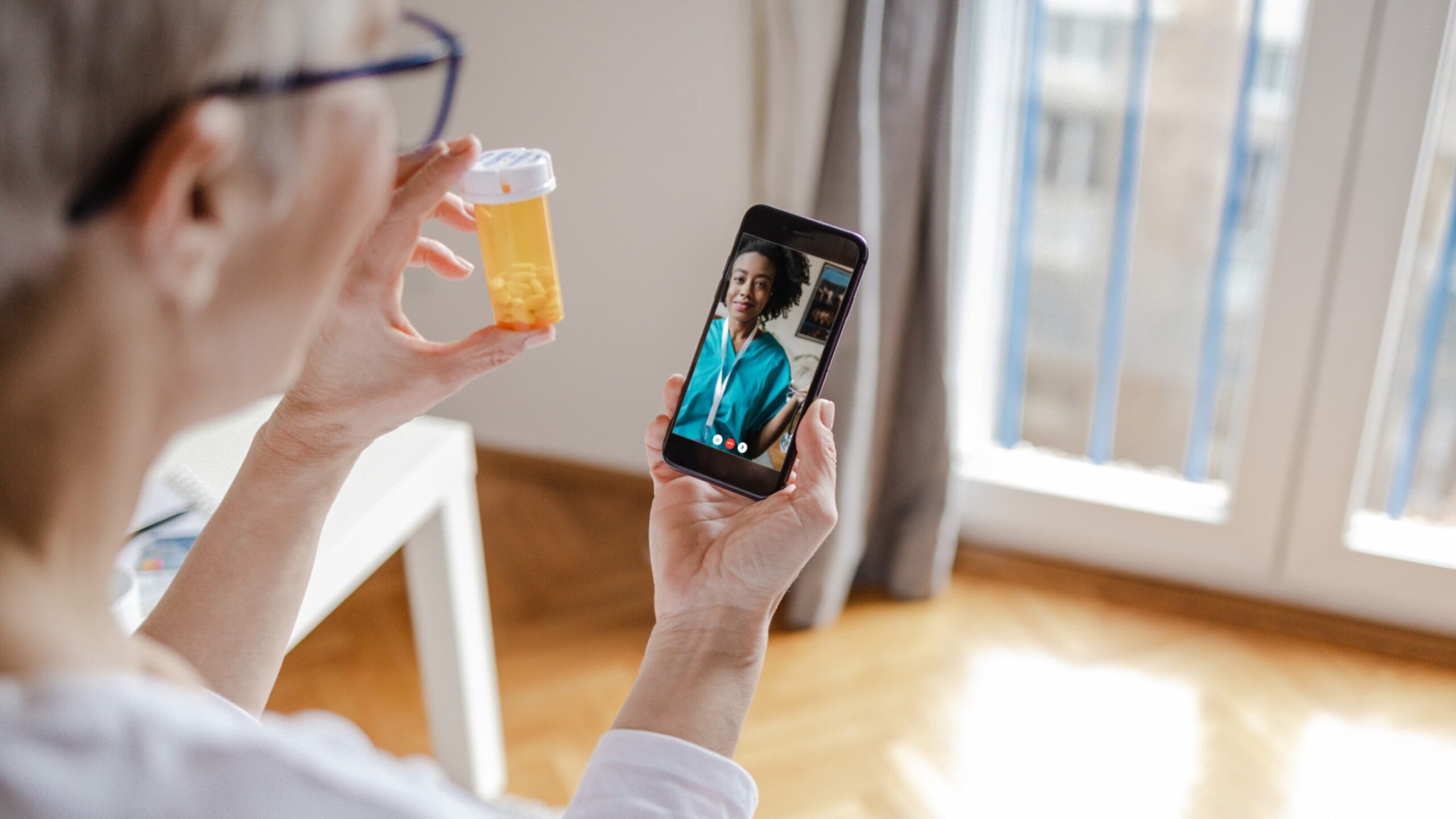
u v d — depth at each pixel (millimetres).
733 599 613
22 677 287
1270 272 1900
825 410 666
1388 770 1840
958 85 1803
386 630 2135
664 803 492
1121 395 2248
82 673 292
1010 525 2299
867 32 1756
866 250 834
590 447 2590
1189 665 2064
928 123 1851
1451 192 1855
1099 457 2311
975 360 2246
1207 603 2182
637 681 581
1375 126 1736
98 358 310
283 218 340
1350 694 1988
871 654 2105
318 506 616
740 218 2238
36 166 282
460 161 558
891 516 2217
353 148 353
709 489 678
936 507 2152
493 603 2244
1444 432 2029
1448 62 1679
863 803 1802
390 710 1957
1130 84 2010
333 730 448
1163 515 2166
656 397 2475
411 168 574
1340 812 1768
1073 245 2168
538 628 2178
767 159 2082
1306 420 1984
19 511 311
